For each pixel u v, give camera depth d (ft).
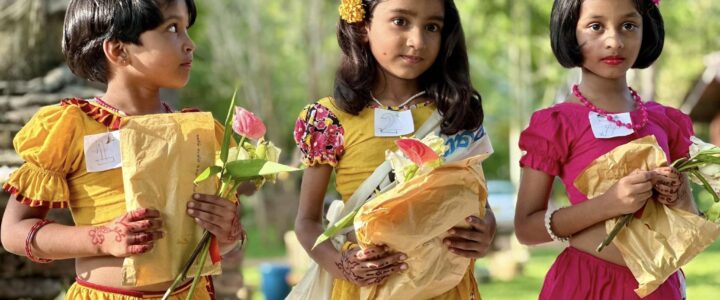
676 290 11.73
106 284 9.93
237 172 9.55
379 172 11.13
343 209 11.25
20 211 10.01
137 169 9.49
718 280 44.06
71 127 9.89
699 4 83.41
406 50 11.16
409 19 11.16
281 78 93.30
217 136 10.90
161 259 9.57
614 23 11.76
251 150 9.88
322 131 11.52
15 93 18.93
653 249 11.07
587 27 11.87
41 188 9.80
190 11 10.48
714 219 11.12
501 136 106.42
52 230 9.78
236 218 9.85
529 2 64.64
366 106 11.53
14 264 17.30
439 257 10.31
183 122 9.77
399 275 10.33
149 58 10.00
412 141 9.61
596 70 11.91
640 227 11.18
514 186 78.43
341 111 11.55
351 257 10.50
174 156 9.62
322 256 11.18
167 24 10.03
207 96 83.35
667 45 82.23
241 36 83.76
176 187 9.60
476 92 11.73
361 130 11.42
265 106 86.07
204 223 9.62
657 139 11.89
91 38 10.09
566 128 11.87
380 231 9.80
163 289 10.00
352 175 11.41
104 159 9.91
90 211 9.98
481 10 65.72
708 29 83.61
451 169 9.82
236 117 9.66
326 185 11.74
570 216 11.55
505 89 90.43
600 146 11.69
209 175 9.50
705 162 11.05
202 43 83.87
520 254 53.36
